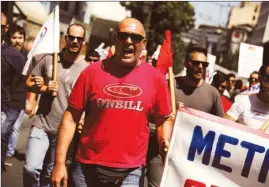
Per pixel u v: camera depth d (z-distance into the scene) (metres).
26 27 21.33
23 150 7.99
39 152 4.66
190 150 3.56
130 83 3.22
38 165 4.63
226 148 3.55
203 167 3.56
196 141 3.56
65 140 3.30
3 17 5.33
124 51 3.20
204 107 4.67
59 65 4.83
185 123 3.58
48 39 4.87
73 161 3.46
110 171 3.22
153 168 4.52
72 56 4.85
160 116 3.39
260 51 8.47
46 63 4.87
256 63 8.45
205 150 3.55
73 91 3.31
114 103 3.20
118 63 3.23
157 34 36.09
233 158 3.55
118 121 3.19
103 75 3.24
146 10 29.28
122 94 3.21
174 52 40.69
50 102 4.73
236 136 3.54
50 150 4.81
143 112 3.24
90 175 3.27
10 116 5.55
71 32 4.77
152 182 4.52
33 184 4.68
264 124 3.99
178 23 37.38
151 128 4.49
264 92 4.13
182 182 3.56
